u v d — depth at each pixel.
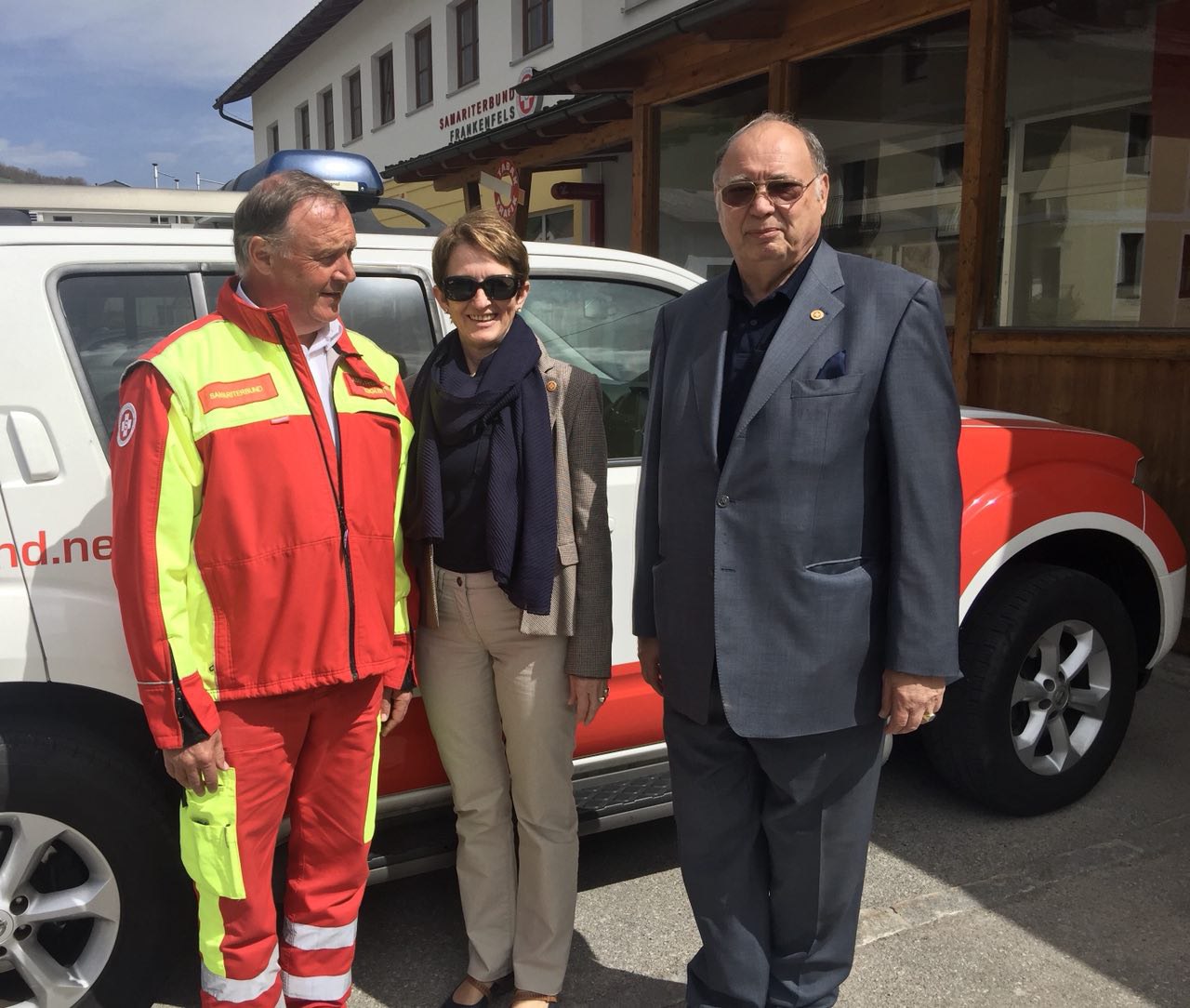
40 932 2.21
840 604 1.89
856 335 1.85
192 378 1.82
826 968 2.11
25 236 2.18
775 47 6.46
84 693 2.11
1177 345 4.41
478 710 2.28
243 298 1.90
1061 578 3.16
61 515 2.08
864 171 6.55
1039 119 5.29
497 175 9.20
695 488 2.00
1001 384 5.29
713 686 2.01
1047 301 5.50
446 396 2.09
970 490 3.08
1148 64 4.91
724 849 2.10
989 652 3.06
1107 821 3.21
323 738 2.05
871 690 1.95
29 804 2.01
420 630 2.29
